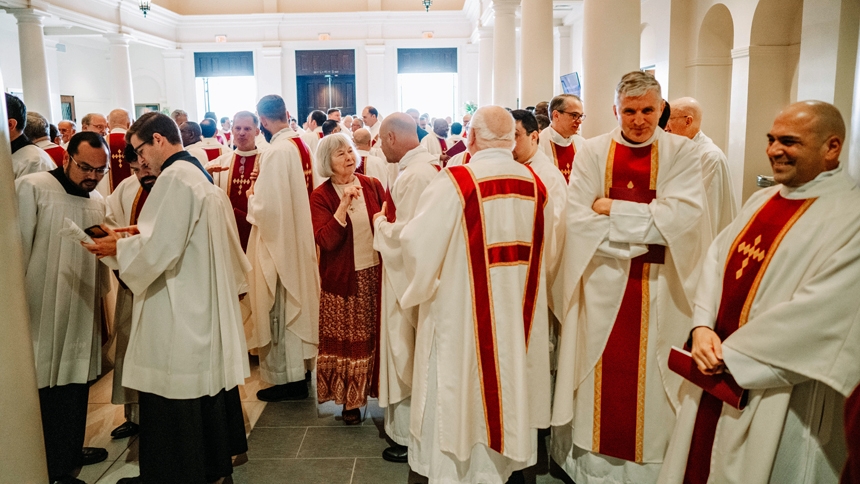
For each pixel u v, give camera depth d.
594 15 4.88
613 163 2.46
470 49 18.27
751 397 1.90
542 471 2.92
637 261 2.45
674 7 8.18
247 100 19.03
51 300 2.73
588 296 2.54
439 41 18.23
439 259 2.40
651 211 2.34
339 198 3.26
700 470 2.08
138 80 18.61
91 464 3.02
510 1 10.84
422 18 18.09
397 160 2.91
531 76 9.26
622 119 2.43
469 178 2.42
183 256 2.53
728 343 1.88
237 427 2.76
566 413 2.56
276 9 18.02
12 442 1.81
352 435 3.29
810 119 1.78
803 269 1.82
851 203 1.76
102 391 3.92
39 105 11.89
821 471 1.82
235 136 4.16
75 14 12.95
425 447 2.56
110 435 3.32
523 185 2.47
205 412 2.63
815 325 1.70
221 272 2.60
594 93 4.94
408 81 19.02
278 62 18.12
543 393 2.55
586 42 4.98
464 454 2.42
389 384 2.87
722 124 8.11
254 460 3.04
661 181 2.41
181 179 2.46
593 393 2.54
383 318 2.83
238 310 2.74
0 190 1.80
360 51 18.27
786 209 1.89
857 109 2.61
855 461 1.05
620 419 2.49
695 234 2.35
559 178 2.99
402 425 2.93
